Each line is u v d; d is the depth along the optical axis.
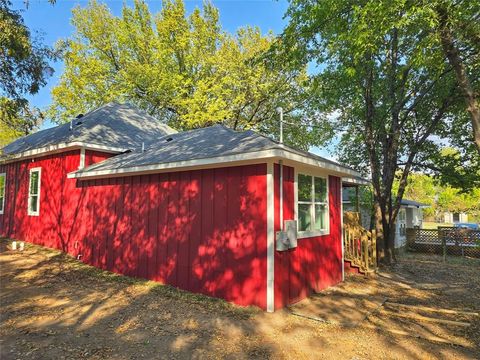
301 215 6.38
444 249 13.22
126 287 6.45
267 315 5.01
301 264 6.20
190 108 19.61
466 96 4.82
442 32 4.79
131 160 7.70
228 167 5.86
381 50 10.03
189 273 6.26
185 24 20.39
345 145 15.37
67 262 8.66
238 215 5.64
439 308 5.79
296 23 7.11
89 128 10.82
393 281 8.27
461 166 12.16
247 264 5.45
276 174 5.48
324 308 5.58
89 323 4.52
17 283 6.42
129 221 7.65
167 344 3.92
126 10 21.03
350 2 5.95
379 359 3.71
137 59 21.58
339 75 10.46
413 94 10.78
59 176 10.34
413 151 11.58
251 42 20.48
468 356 3.83
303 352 3.83
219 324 4.60
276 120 20.98
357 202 12.27
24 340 3.88
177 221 6.60
